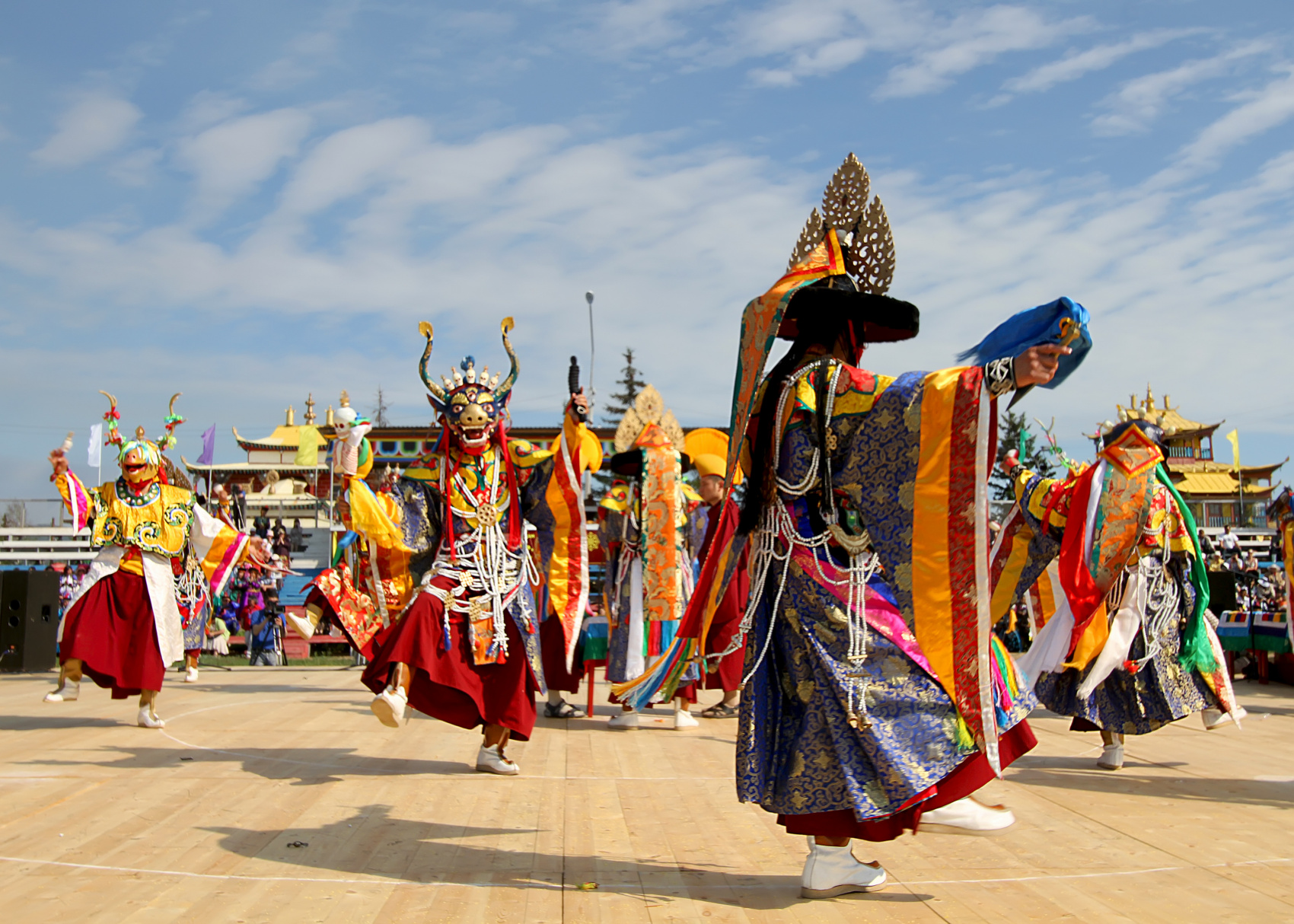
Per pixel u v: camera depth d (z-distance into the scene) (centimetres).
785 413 339
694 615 377
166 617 752
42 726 743
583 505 649
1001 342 317
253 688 1080
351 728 746
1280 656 1157
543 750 656
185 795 486
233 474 3972
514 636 570
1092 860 373
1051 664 612
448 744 670
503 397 591
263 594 1497
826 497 326
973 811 365
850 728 312
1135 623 593
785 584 333
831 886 323
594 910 312
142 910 307
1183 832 422
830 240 377
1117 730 595
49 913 303
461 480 575
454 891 332
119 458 767
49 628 1220
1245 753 648
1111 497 583
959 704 309
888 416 319
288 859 371
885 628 318
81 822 425
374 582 600
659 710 918
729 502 367
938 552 311
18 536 2733
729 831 422
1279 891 331
